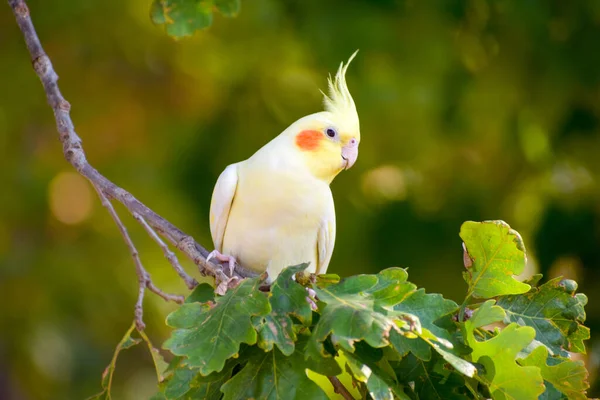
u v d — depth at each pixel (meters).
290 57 13.11
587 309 13.06
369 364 4.29
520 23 13.60
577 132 14.05
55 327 13.88
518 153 14.22
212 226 7.32
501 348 4.43
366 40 12.92
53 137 13.84
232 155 13.30
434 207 14.04
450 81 13.49
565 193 14.06
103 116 13.81
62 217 13.89
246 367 4.41
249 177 7.10
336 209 13.34
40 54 6.80
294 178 7.03
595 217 13.86
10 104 13.34
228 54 13.23
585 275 13.67
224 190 7.16
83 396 13.96
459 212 13.96
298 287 4.43
